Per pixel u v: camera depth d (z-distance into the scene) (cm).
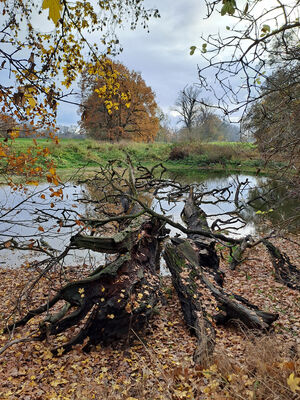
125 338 536
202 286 630
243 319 554
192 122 3472
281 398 280
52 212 1345
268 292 761
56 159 2598
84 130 4200
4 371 485
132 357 501
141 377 434
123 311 528
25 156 596
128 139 4644
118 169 2414
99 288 536
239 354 454
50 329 520
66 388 435
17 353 531
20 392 429
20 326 608
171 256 688
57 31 325
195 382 382
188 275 649
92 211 1365
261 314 552
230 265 936
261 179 2012
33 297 762
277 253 852
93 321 529
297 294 732
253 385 317
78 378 456
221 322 586
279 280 825
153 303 582
